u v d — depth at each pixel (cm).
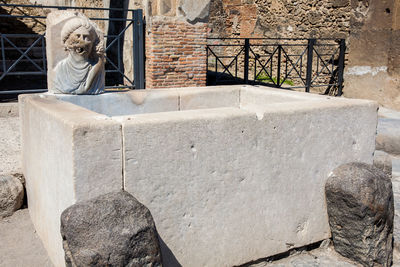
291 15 884
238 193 252
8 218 327
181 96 368
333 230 287
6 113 506
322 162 284
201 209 241
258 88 385
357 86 745
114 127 212
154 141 222
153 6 604
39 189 283
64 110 249
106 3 877
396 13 671
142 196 223
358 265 273
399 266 279
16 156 370
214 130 238
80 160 207
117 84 776
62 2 968
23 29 927
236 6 1057
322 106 279
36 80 812
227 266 256
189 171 234
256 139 254
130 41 702
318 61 822
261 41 982
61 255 243
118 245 189
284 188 270
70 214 197
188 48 634
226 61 1099
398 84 682
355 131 297
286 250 279
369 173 274
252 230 262
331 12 787
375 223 265
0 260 269
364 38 725
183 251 239
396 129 532
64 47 342
